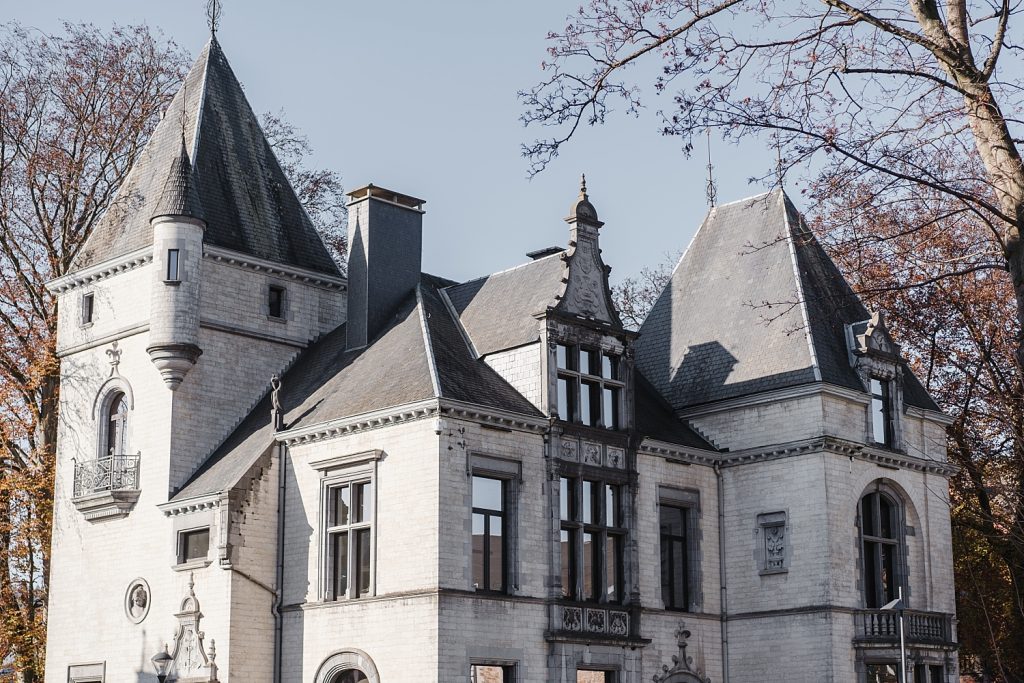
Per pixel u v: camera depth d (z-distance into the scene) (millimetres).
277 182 45031
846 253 19344
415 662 32906
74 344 43188
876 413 41750
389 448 35000
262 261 41844
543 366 36969
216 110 44625
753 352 41969
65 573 41750
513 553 35125
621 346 39500
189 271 39812
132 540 39469
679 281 46375
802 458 39594
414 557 33656
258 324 41656
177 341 39156
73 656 40625
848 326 42219
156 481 39031
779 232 43938
